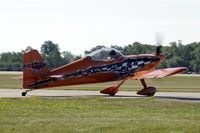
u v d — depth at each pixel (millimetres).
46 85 59000
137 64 63219
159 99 56125
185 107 48031
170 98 59000
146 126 34375
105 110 44656
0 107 45375
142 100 53906
